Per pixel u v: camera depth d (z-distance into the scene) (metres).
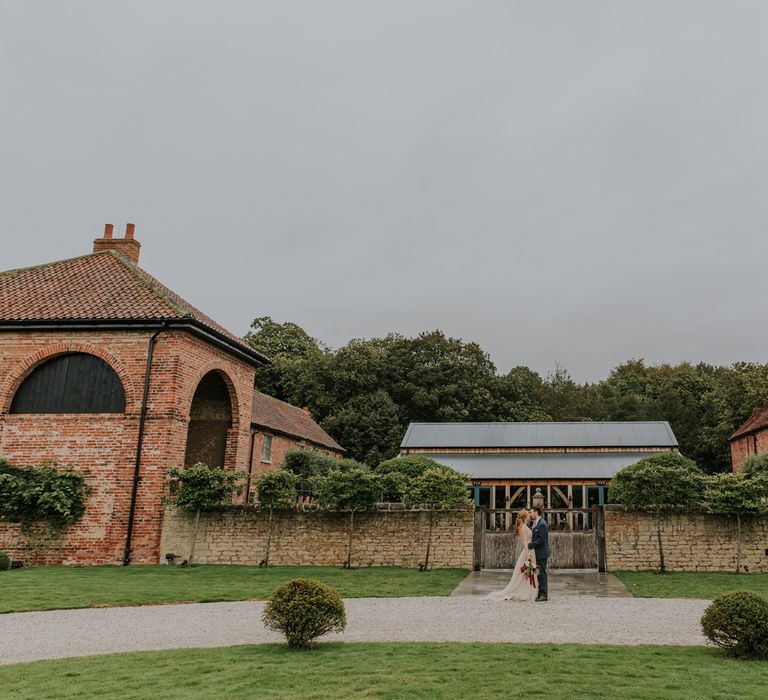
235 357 23.86
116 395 20.81
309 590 9.05
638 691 6.55
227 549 19.52
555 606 12.77
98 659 8.48
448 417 52.66
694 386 67.06
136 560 19.31
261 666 7.76
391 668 7.55
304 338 67.00
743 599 8.31
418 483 19.09
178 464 20.30
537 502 23.34
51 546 19.61
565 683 6.88
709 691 6.55
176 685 7.00
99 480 20.02
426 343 55.97
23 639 10.14
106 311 21.14
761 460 32.50
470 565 18.92
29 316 21.09
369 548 19.28
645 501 18.66
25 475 19.88
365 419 50.91
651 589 15.09
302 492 29.09
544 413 60.78
